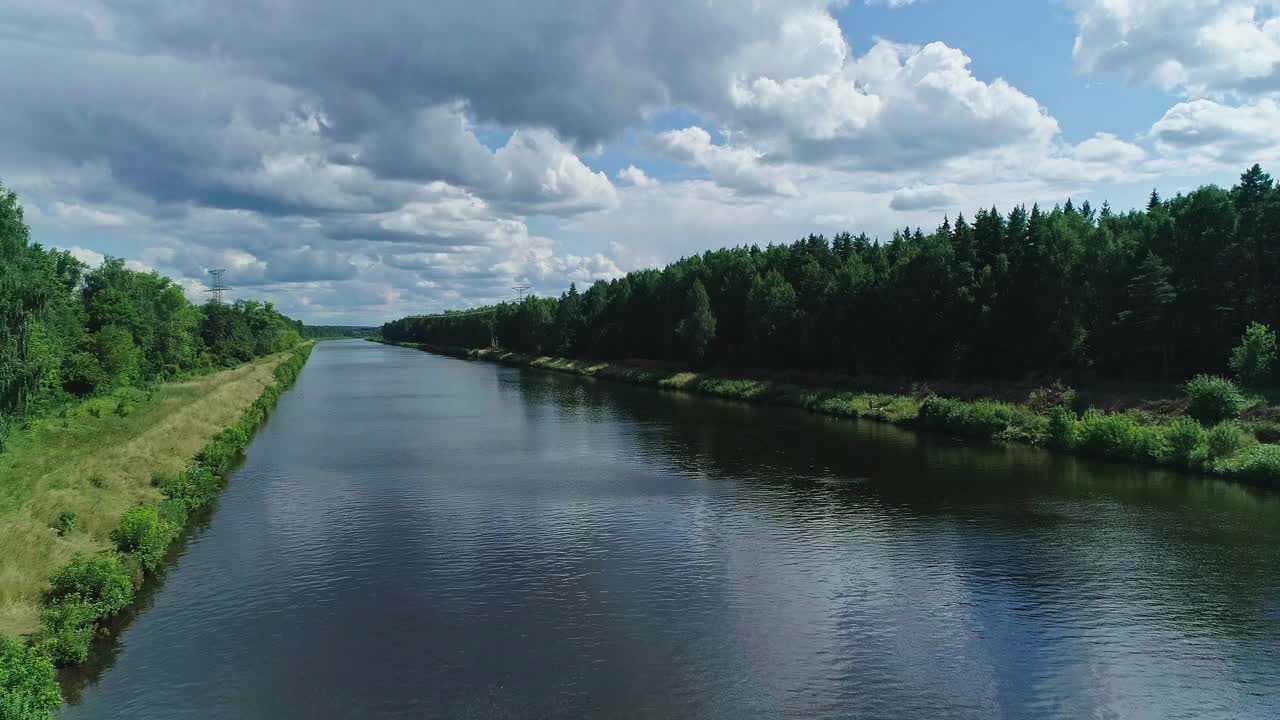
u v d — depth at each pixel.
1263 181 60.62
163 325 97.81
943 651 23.23
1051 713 19.86
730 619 25.55
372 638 24.12
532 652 23.19
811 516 37.59
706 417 74.50
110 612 24.64
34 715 16.53
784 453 54.31
